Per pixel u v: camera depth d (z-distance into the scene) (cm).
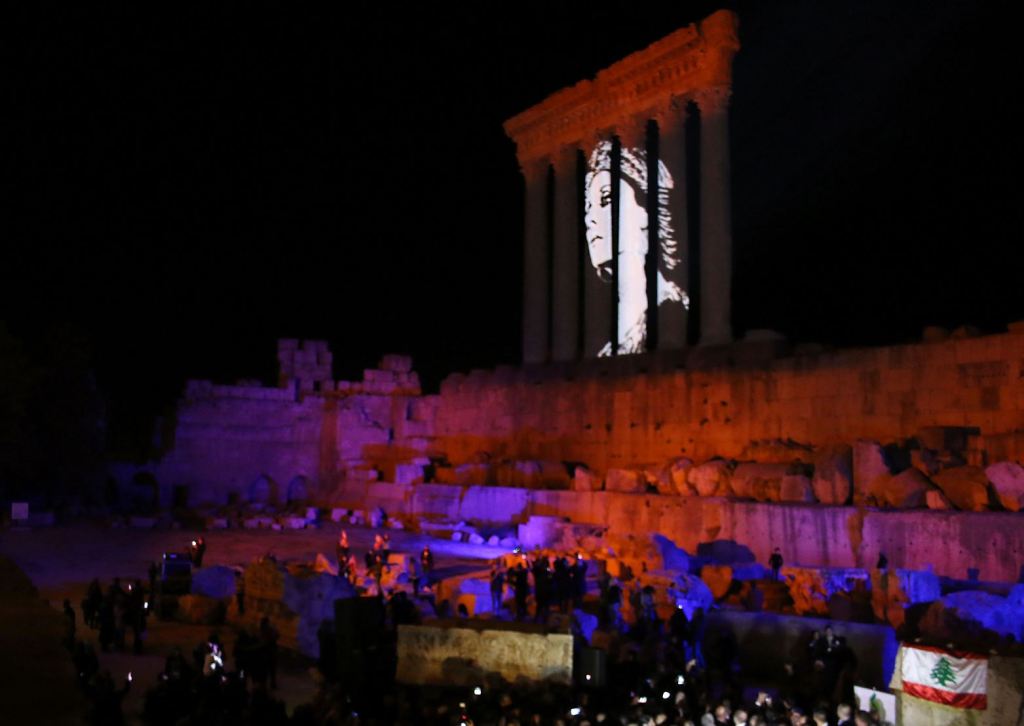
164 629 2209
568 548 2869
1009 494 2253
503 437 4097
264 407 4703
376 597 1767
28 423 4122
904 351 2714
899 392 2714
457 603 2255
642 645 1788
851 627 1730
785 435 2998
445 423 4462
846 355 2855
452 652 1634
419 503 4031
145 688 1670
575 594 2205
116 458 4531
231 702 1386
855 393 2817
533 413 3953
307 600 2069
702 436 3250
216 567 2459
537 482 3647
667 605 2041
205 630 2206
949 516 2256
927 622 1830
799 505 2584
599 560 2611
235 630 2202
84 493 4297
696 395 3284
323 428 4766
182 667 1443
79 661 1425
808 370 2952
